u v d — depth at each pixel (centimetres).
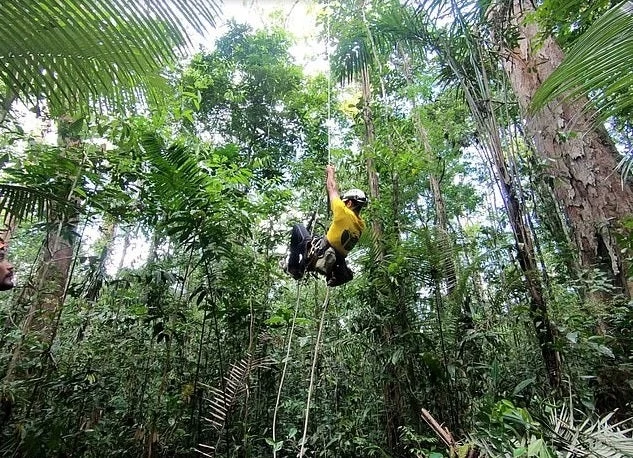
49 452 354
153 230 525
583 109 162
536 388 358
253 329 461
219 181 436
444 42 422
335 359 491
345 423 407
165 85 228
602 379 324
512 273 388
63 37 136
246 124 927
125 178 468
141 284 477
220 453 407
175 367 479
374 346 426
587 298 385
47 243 426
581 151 448
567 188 458
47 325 425
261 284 496
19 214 321
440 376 378
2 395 344
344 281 360
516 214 355
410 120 620
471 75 420
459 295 414
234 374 397
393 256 430
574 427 235
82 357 474
